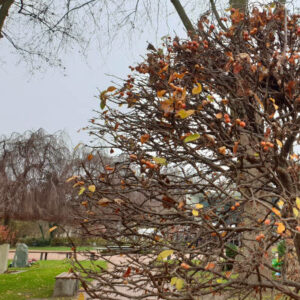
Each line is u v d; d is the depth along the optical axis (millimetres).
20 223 22469
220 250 1839
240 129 2316
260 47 2781
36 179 17594
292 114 2566
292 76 2459
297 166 2539
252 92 2396
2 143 17906
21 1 8312
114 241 2254
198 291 1823
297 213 1754
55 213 16203
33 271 10031
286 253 2039
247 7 3105
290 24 2818
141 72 2875
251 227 2031
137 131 2693
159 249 2102
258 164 2357
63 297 6688
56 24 8477
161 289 1681
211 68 2758
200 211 1994
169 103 1992
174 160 2748
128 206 2152
